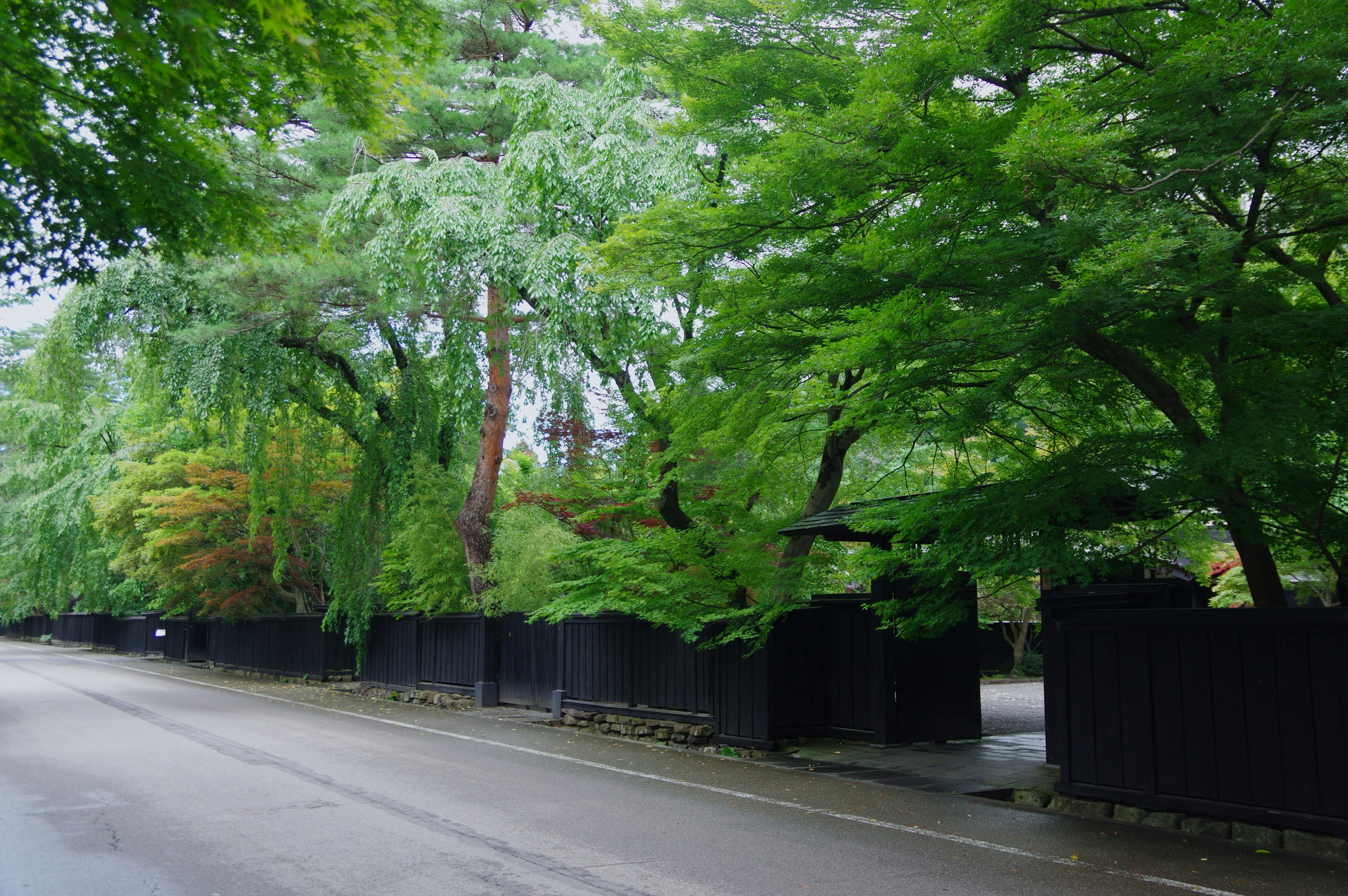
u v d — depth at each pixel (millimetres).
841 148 8141
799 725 12859
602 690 15391
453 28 20594
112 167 5801
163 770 10375
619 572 13141
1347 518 8023
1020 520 8320
